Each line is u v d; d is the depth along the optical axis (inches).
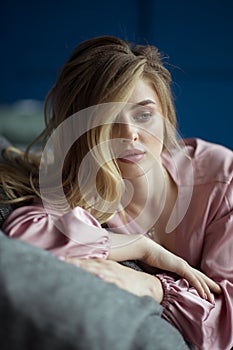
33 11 118.6
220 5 113.8
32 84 121.2
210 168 43.4
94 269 34.4
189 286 38.3
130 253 38.0
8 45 120.3
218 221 41.5
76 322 27.0
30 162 47.0
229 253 40.6
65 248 34.2
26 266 28.0
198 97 116.5
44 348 26.8
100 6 116.5
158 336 29.4
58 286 27.7
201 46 115.2
